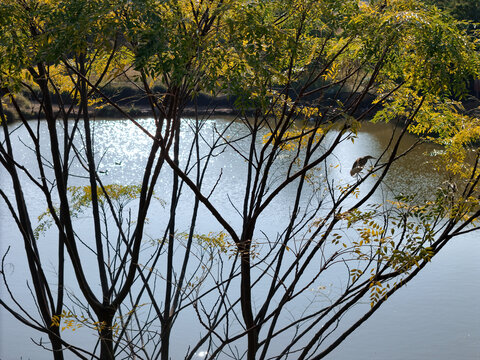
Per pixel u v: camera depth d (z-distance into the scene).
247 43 3.53
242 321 8.20
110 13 3.29
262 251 9.73
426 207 3.88
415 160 16.72
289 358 7.34
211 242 4.66
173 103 3.58
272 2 3.95
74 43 3.22
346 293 3.83
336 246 9.51
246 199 4.45
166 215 12.48
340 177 14.90
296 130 4.61
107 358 4.06
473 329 7.85
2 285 9.06
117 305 4.06
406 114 4.75
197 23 3.50
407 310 8.44
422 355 7.23
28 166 17.41
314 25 4.26
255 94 3.45
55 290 8.62
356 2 4.08
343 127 3.81
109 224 10.88
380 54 4.02
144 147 22.05
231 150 18.72
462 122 4.66
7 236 11.11
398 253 3.61
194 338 7.64
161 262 9.33
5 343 7.48
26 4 3.64
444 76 3.86
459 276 9.37
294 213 4.29
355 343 7.62
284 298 3.92
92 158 4.33
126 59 4.48
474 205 3.84
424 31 3.83
